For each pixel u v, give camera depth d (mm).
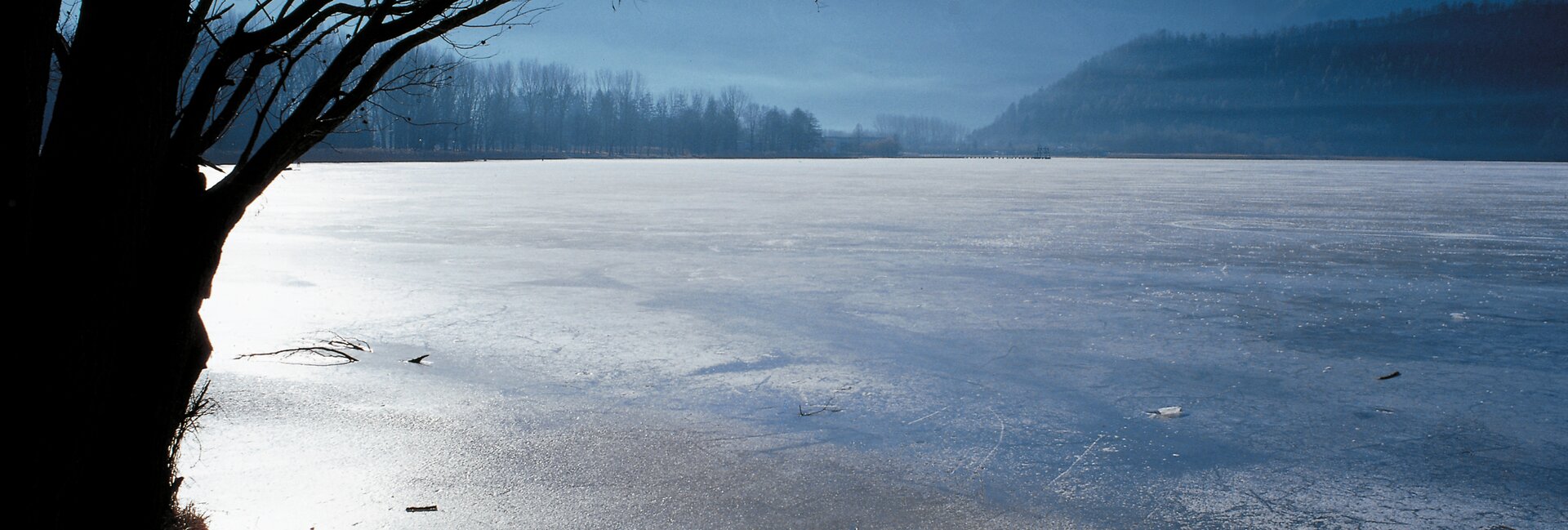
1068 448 6008
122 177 2607
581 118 130500
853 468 5625
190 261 3141
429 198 30109
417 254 15562
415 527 4684
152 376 3109
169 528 3801
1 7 2195
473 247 16734
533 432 6219
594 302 11062
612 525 4766
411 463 5602
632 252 16078
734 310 10586
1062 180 50031
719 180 47281
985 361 8273
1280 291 12109
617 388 7332
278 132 3205
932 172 65000
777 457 5801
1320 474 5586
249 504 4918
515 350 8586
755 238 18344
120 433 3047
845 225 21281
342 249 16234
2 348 2426
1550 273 13844
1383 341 9133
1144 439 6211
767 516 4906
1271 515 4992
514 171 58031
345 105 3352
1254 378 7754
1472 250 16719
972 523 4852
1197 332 9500
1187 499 5207
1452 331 9625
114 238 2615
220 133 3361
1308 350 8742
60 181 2529
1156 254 16000
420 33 3346
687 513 4934
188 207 3148
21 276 2412
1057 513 5004
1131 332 9492
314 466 5504
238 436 6016
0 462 2447
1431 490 5332
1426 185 43969
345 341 8797
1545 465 5723
